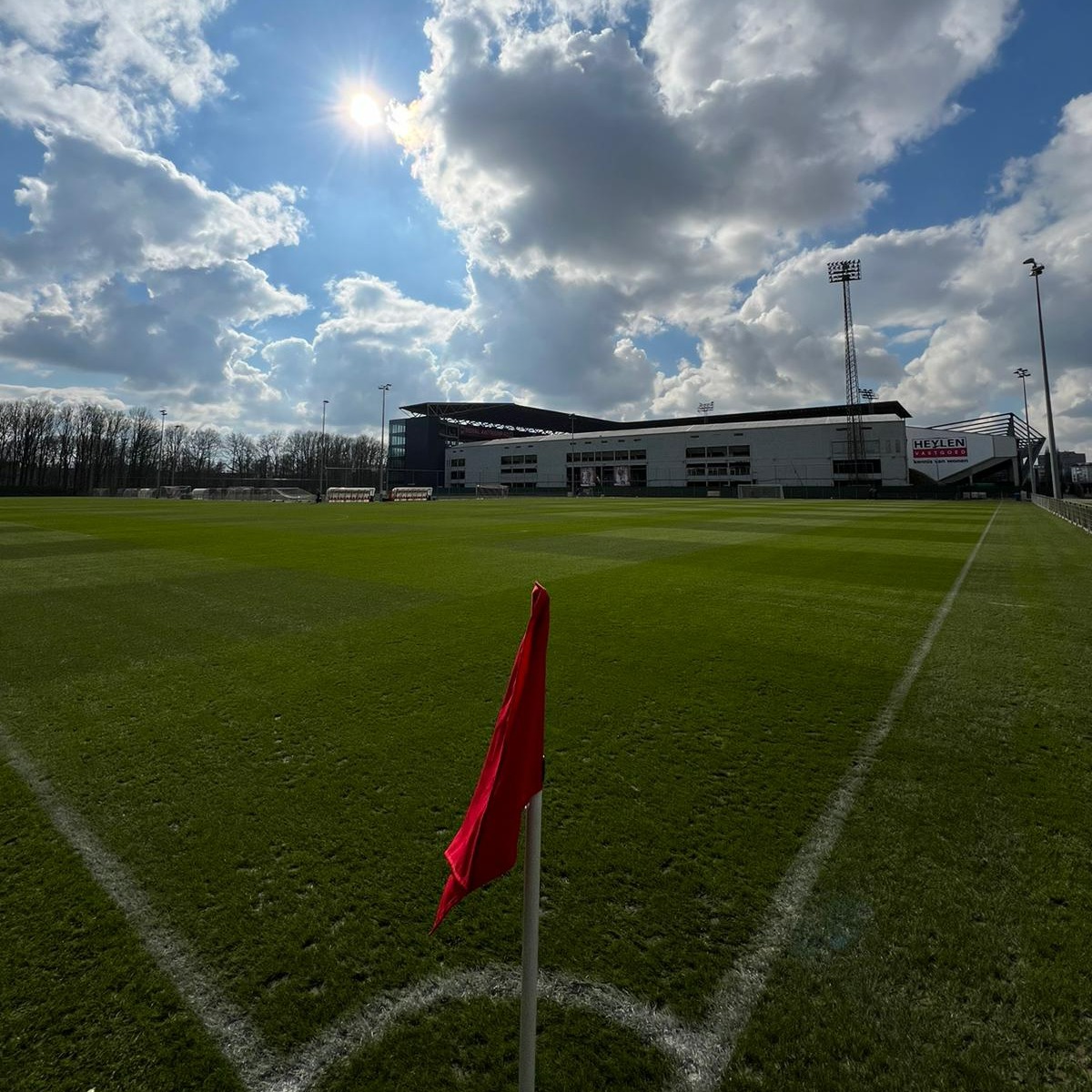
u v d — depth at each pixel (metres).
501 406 108.69
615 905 2.51
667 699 4.88
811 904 2.49
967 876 2.66
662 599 8.84
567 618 7.65
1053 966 2.14
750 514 31.23
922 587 9.75
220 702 4.86
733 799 3.35
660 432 84.50
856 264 68.94
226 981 2.14
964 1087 1.73
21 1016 2.00
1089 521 18.70
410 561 12.98
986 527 21.95
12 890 2.61
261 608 8.25
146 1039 1.93
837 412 93.56
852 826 3.06
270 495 68.62
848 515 30.12
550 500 58.88
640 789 3.47
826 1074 1.78
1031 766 3.70
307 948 2.29
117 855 2.86
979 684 5.17
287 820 3.17
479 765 3.78
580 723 4.41
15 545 15.73
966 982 2.08
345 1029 1.96
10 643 6.53
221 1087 1.78
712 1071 1.80
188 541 16.80
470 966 2.21
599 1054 1.86
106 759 3.87
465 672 5.57
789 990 2.07
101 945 2.30
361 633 6.94
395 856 2.86
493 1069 1.82
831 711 4.61
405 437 107.25
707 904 2.50
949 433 67.19
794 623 7.36
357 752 3.97
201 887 2.63
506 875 2.75
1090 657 5.95
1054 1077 1.75
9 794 3.44
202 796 3.41
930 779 3.56
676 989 2.08
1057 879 2.63
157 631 7.06
